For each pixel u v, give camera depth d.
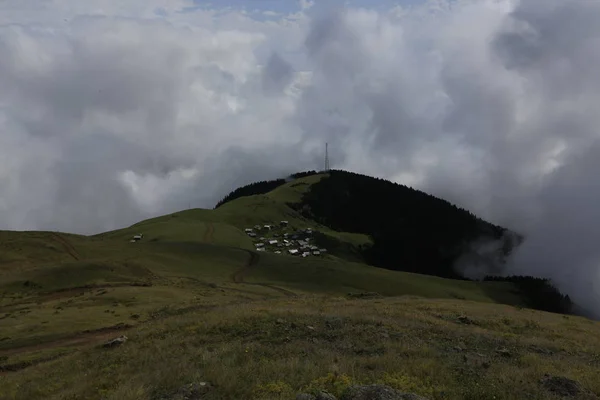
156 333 29.44
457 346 23.75
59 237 130.12
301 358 19.94
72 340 39.50
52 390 20.47
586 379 18.41
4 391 22.23
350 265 148.38
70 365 25.38
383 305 43.25
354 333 24.97
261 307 36.59
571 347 27.56
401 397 13.89
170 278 93.06
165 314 47.72
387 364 18.61
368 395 13.90
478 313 42.03
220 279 106.88
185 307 50.28
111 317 47.41
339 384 15.46
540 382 17.53
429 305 46.62
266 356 20.61
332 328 26.36
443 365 18.77
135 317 47.34
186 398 15.85
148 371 19.86
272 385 15.83
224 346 22.45
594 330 41.69
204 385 16.73
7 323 45.97
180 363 20.08
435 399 15.09
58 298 66.56
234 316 30.06
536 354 23.69
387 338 24.23
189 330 28.09
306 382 16.31
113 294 61.88
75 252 118.38
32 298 68.12
